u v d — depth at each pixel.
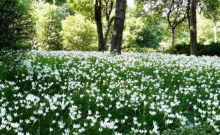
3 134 3.10
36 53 11.17
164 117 4.23
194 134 3.57
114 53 12.88
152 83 6.58
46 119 3.83
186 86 6.50
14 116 3.72
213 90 6.43
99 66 8.64
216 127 3.86
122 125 4.20
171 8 32.47
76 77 6.67
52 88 5.57
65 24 46.28
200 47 19.64
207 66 10.26
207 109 5.14
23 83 5.54
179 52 20.09
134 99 4.75
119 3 14.50
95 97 5.00
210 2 28.98
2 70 5.12
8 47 5.64
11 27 5.73
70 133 3.48
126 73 7.61
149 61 10.87
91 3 26.95
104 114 4.45
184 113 5.04
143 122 4.17
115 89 5.71
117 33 14.80
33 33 6.36
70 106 4.47
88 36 46.47
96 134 3.69
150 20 36.84
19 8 5.94
